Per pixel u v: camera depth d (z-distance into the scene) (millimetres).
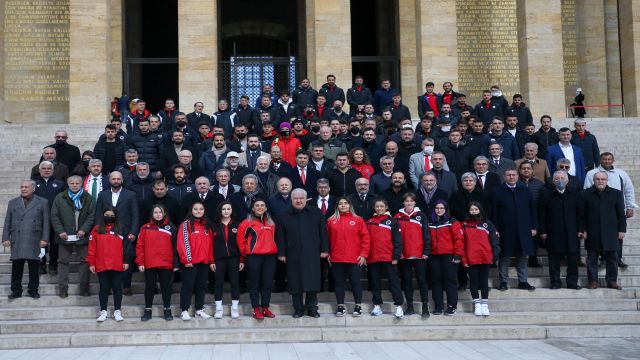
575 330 11930
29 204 13008
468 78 28344
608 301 12938
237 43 35531
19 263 12938
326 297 13375
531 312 12695
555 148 15602
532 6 25609
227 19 34469
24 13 28047
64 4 28219
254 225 12352
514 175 13367
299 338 11664
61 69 27953
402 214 12547
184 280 12203
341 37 25328
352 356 10414
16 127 21766
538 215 13758
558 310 12891
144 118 16203
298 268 12250
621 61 27469
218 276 12305
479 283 12531
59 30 28094
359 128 16172
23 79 27844
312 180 14047
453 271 12477
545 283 13953
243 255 12375
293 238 12320
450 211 13242
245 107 18391
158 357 10461
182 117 16000
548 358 10109
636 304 12906
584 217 13500
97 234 12125
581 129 16688
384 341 11672
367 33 33906
